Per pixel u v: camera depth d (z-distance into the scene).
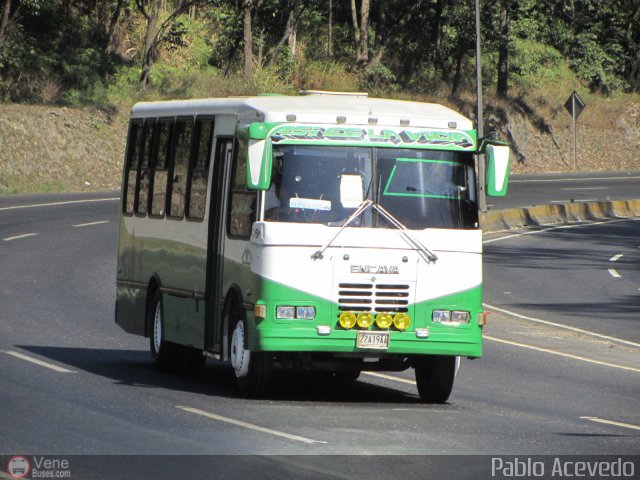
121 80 122.75
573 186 123.94
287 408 27.23
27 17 122.62
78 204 89.31
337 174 28.33
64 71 118.12
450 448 22.36
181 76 126.56
